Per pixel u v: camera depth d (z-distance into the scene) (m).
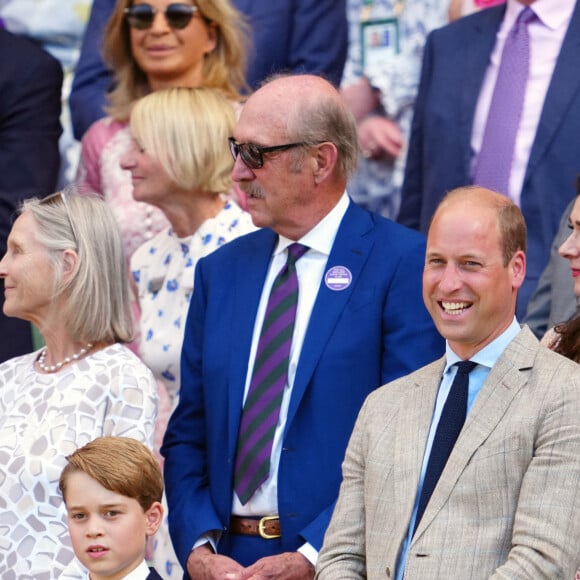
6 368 17.42
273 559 15.91
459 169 23.27
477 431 13.28
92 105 26.25
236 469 16.69
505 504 13.05
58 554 15.90
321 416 16.36
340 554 14.23
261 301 17.20
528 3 23.08
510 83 22.97
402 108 26.38
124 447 14.44
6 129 24.95
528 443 13.05
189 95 20.38
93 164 24.64
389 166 26.39
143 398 16.55
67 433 16.20
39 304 16.83
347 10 26.95
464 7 25.83
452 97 23.61
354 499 14.34
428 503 13.34
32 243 16.83
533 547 12.65
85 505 14.19
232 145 16.94
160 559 19.25
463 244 13.59
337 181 17.02
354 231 17.05
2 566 15.95
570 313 19.55
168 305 20.38
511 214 13.81
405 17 26.61
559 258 20.03
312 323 16.62
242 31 25.06
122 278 17.14
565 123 22.28
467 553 12.98
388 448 13.98
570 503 12.76
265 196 16.83
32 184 24.84
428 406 14.00
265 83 17.84
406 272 16.67
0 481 16.16
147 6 24.41
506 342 13.78
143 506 14.38
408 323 16.48
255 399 16.69
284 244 17.25
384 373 16.52
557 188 22.20
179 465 17.42
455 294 13.62
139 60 24.73
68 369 16.70
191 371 17.73
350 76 26.95
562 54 22.62
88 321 16.77
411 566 13.17
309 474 16.28
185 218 20.44
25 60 25.22
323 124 16.73
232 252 17.80
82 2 28.42
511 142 22.72
